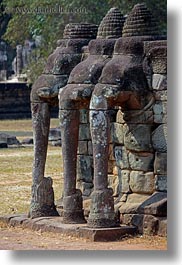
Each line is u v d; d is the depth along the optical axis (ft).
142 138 57.52
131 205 57.06
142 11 57.52
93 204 55.16
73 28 63.05
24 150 127.03
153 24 57.67
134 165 58.44
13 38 153.38
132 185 58.59
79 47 61.98
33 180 61.31
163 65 55.88
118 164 59.88
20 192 82.64
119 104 57.00
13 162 110.32
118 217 57.36
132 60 56.39
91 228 54.70
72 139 57.62
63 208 58.49
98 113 55.06
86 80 56.80
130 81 55.77
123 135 59.06
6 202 75.72
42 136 61.31
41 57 158.51
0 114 193.16
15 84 195.31
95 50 58.39
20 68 220.23
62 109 57.57
